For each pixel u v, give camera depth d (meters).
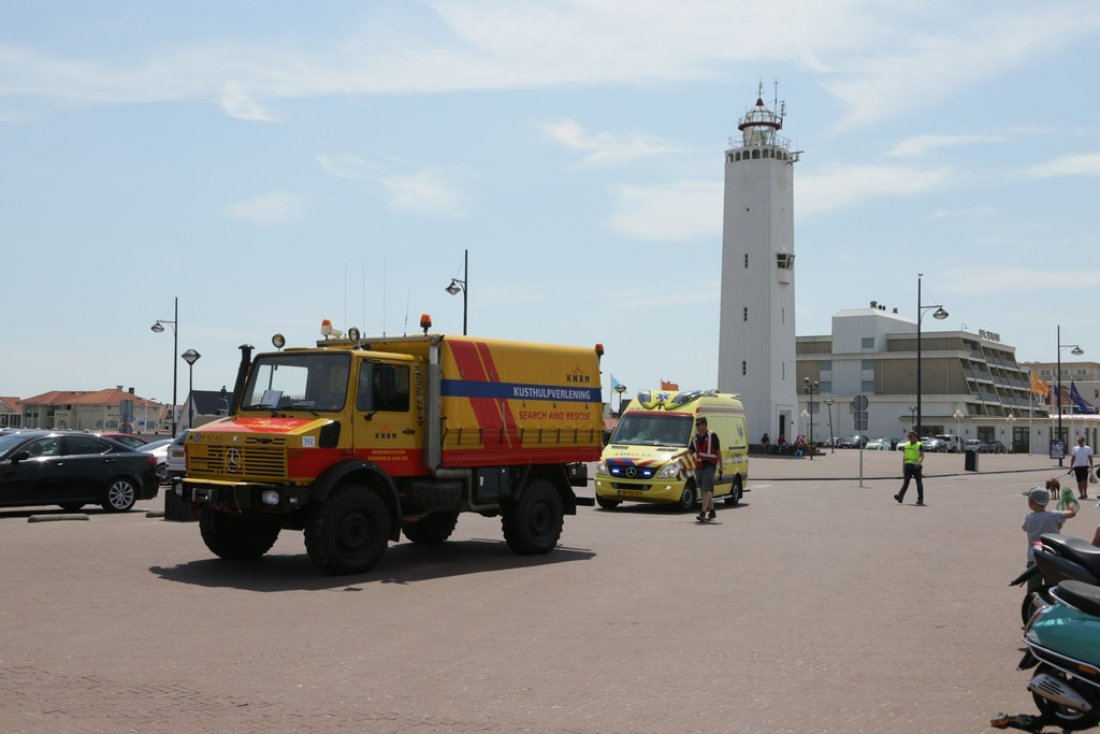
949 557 16.80
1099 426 114.44
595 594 12.62
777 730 7.04
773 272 85.44
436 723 7.01
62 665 8.42
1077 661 6.69
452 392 15.22
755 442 84.88
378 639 9.72
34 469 21.44
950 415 124.06
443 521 17.89
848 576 14.52
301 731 6.77
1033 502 11.37
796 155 87.88
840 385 131.62
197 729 6.76
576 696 7.81
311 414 14.09
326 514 13.41
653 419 27.75
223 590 12.29
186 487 13.95
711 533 20.50
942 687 8.34
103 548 15.95
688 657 9.24
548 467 17.14
